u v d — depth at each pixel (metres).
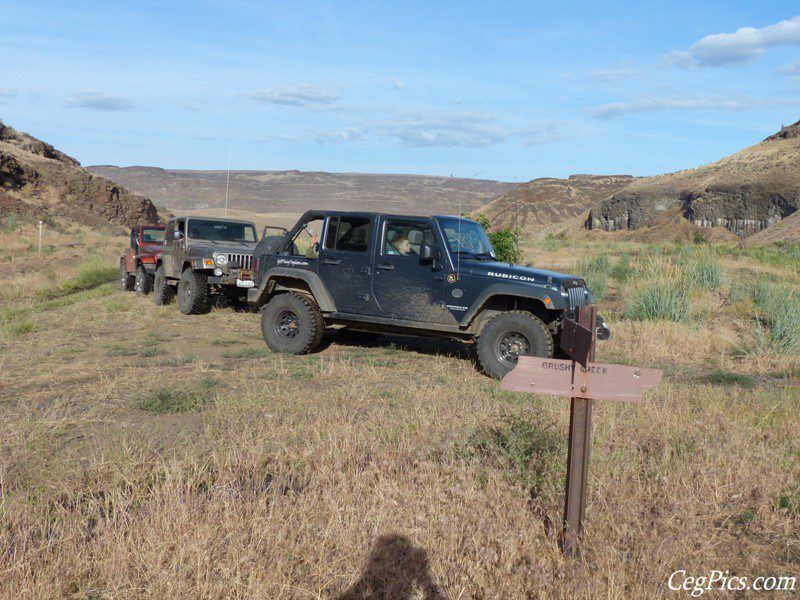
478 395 6.93
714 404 6.43
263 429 5.80
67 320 13.18
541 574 3.32
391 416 6.04
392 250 9.28
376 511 3.95
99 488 4.55
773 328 10.75
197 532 3.59
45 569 3.38
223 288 14.36
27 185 70.62
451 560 3.50
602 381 3.52
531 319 8.23
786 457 5.22
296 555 3.55
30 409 6.57
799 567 3.73
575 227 164.00
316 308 9.87
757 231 122.12
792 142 145.25
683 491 4.41
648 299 12.73
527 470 4.47
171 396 6.90
